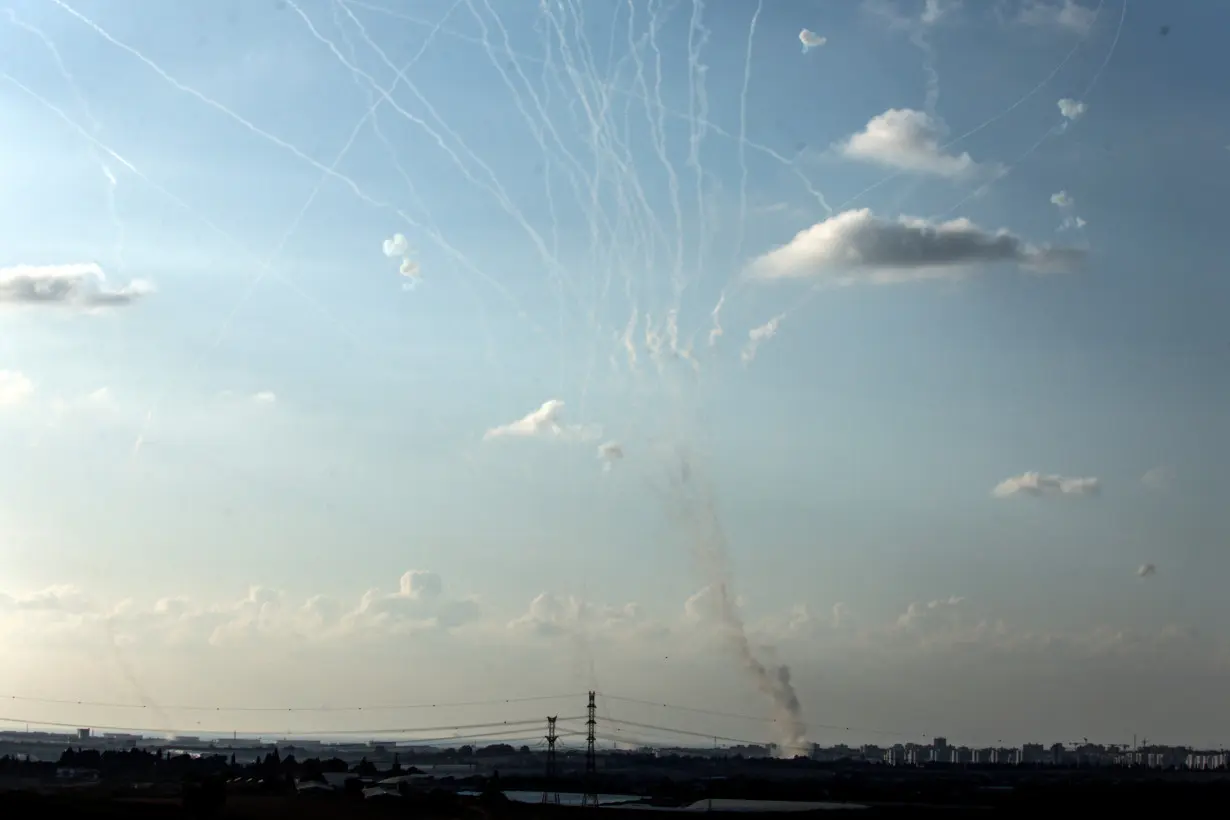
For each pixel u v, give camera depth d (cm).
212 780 16275
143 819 15512
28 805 15538
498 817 19125
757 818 19912
